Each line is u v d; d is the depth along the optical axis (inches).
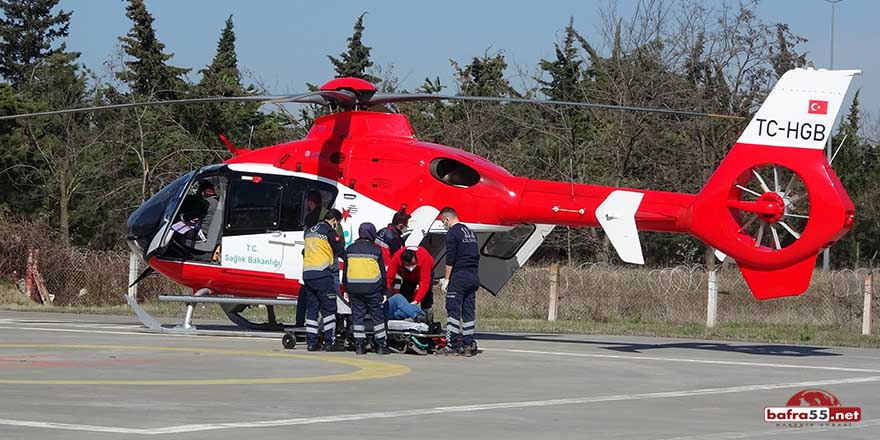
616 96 2596.0
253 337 1122.7
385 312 980.6
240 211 1130.7
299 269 1105.4
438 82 3233.3
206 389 685.3
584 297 1691.7
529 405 644.1
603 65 2647.6
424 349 963.3
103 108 1052.5
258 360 876.0
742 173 999.6
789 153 983.0
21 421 542.3
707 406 658.2
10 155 2620.6
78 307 1674.5
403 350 965.8
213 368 812.6
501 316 1667.1
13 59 4060.0
